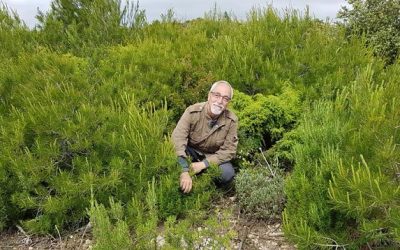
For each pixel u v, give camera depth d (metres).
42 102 4.27
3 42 7.18
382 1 7.49
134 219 3.78
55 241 4.00
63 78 4.88
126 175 4.07
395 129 3.16
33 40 7.51
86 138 4.04
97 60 6.26
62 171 4.13
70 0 8.13
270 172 4.71
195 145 4.75
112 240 3.02
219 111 4.45
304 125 4.23
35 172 3.89
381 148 3.08
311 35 6.43
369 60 5.86
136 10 8.12
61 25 7.80
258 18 7.00
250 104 5.19
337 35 6.64
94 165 3.99
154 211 3.40
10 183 4.04
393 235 3.03
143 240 3.16
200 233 3.28
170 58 6.11
